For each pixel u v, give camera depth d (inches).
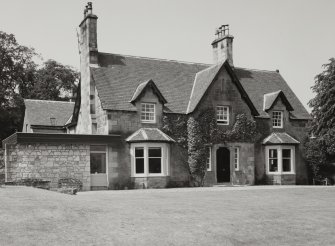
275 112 1246.9
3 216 430.9
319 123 1221.7
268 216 515.2
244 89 1223.5
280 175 1184.8
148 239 387.9
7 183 831.7
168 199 679.7
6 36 1988.2
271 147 1195.3
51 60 2315.5
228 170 1136.8
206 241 390.9
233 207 587.8
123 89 1080.8
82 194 794.8
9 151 900.6
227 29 1323.8
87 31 1125.7
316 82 1239.5
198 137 1090.7
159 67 1215.6
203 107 1109.1
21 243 349.1
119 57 1181.7
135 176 1012.5
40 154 916.6
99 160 1013.8
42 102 1608.0
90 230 407.8
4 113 1819.6
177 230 422.6
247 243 393.4
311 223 478.0
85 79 1138.0
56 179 925.8
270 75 1403.8
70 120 1416.1
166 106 1096.8
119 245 367.2
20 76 2068.2
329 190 904.3
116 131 1015.6
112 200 645.9
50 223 420.5
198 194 789.9
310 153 1245.7
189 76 1232.8
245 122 1159.6
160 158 1042.1
